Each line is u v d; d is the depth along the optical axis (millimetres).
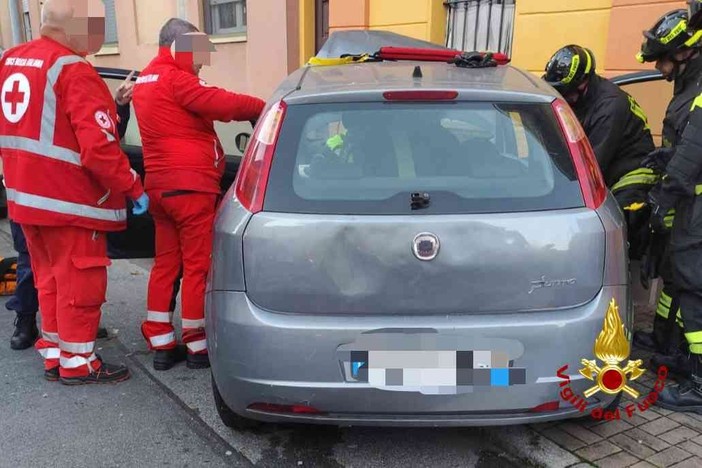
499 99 2533
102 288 3383
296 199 2340
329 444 2883
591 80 3457
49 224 3117
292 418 2379
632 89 4188
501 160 2432
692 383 3035
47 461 2773
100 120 3002
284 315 2303
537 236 2252
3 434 2982
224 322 2350
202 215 3414
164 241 3576
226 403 2537
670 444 2756
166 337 3621
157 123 3287
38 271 3482
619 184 3541
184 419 3121
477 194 2326
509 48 6117
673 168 2828
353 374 2275
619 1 4945
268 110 2588
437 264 2240
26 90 3006
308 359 2266
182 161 3309
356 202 2314
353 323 2260
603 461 2643
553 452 2709
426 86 2582
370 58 3543
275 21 8164
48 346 3504
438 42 6711
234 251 2340
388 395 2281
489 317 2271
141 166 4223
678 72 3037
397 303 2266
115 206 3311
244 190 2439
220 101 3266
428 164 2416
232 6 9219
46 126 3016
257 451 2844
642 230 3430
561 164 2404
